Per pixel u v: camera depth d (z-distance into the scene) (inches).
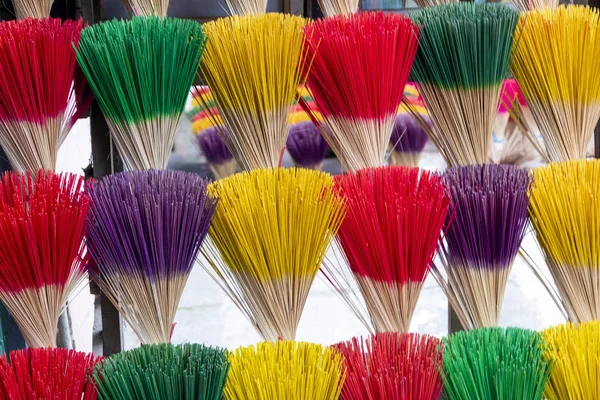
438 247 33.7
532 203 34.0
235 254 32.3
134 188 30.5
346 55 32.8
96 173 35.3
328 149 48.1
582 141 36.6
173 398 27.4
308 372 29.0
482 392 30.3
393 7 44.4
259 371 29.2
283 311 32.4
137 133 32.3
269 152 34.1
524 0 39.7
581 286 34.2
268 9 41.9
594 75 35.6
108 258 30.7
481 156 35.8
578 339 31.5
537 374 30.9
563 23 35.0
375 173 32.9
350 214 32.3
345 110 34.0
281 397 28.5
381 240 31.9
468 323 34.5
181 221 30.5
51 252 30.3
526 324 62.9
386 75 33.6
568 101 35.7
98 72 31.6
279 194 31.3
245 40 32.5
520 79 36.8
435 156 52.7
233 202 31.4
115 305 31.7
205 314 59.8
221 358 28.6
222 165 51.0
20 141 31.9
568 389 30.8
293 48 33.1
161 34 31.3
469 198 32.5
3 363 28.4
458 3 37.4
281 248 31.6
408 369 29.8
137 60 31.0
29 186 30.2
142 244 30.2
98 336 41.0
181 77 32.4
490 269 33.5
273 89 33.2
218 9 42.3
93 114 34.9
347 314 60.1
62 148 48.1
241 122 33.8
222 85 33.6
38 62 31.1
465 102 34.8
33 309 30.4
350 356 31.1
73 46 31.5
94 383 28.2
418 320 60.5
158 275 30.6
